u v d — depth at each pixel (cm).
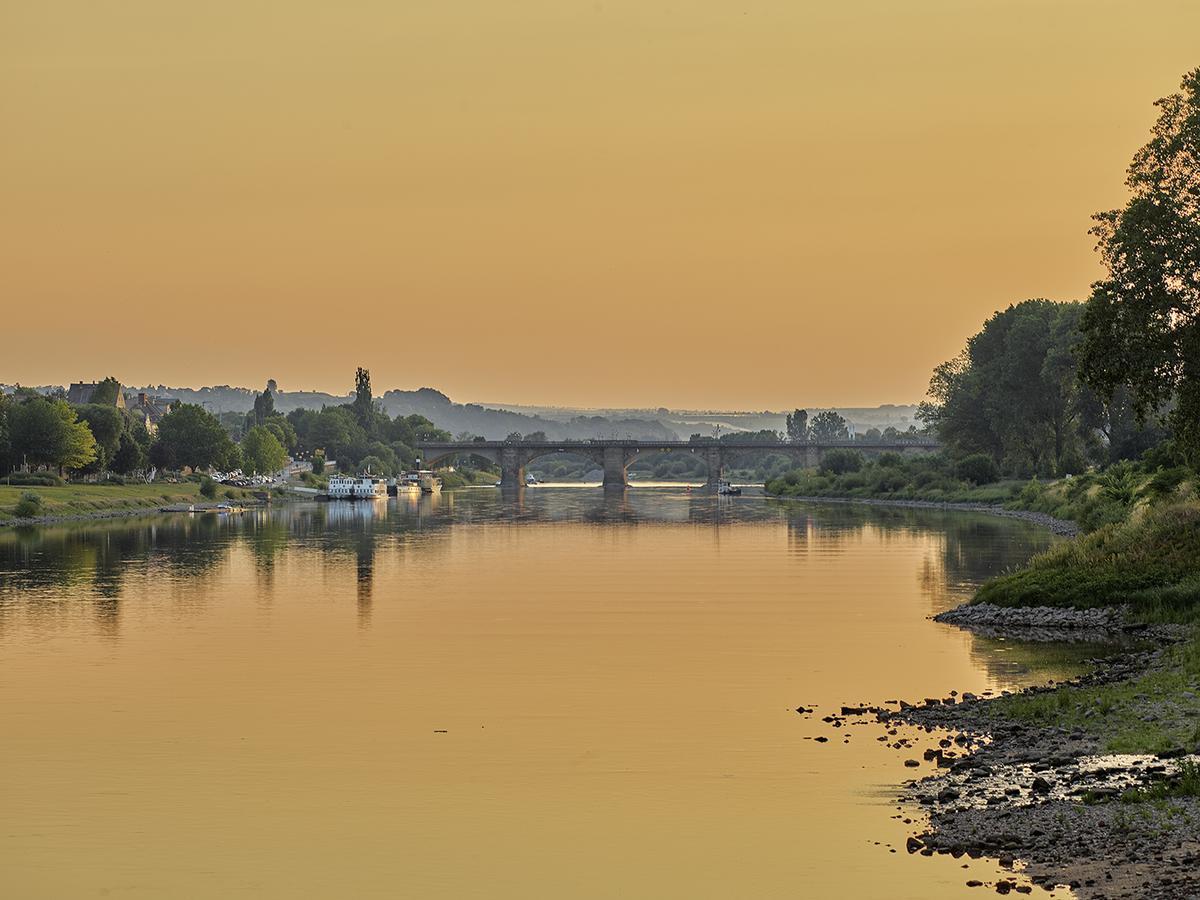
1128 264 7238
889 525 17488
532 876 3319
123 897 3228
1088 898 2845
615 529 17400
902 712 4991
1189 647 5706
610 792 4028
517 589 9681
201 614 8294
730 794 3956
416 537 15962
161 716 5200
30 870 3419
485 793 4050
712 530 16875
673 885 3225
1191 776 3562
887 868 3166
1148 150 7400
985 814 3512
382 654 6644
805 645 6744
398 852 3522
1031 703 4891
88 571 11294
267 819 3828
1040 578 7625
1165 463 13612
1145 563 7456
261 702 5459
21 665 6391
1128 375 7269
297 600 9044
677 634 7219
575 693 5572
